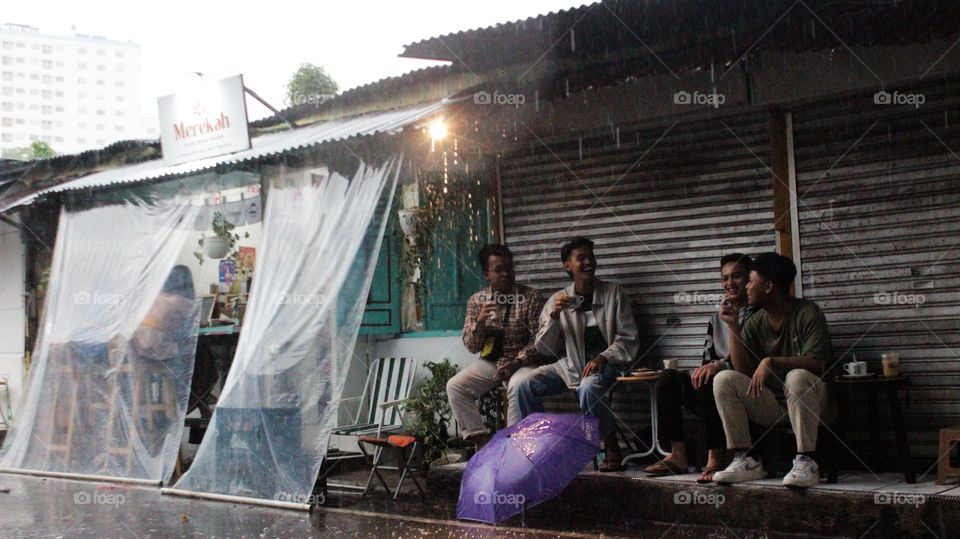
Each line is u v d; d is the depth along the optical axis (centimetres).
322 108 976
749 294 649
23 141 6662
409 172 842
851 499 575
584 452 642
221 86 846
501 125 834
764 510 609
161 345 906
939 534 545
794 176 705
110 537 691
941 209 650
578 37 751
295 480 763
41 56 6738
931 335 654
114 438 931
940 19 584
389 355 973
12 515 780
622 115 780
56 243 1022
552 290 830
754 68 711
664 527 636
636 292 783
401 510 731
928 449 651
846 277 685
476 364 792
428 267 941
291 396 778
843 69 675
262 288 823
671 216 768
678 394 685
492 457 656
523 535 632
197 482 833
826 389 610
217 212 905
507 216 857
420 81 901
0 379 1235
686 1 665
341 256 768
